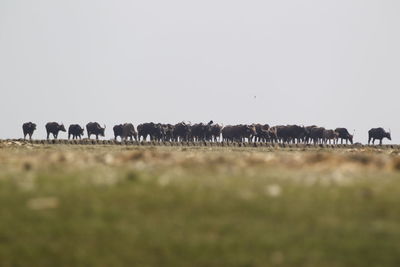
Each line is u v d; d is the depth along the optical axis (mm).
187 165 94000
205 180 78250
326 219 67438
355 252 62938
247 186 75625
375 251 62906
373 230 65312
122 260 63219
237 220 67438
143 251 63969
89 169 88500
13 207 69750
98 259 63375
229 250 63438
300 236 64938
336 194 73000
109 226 66875
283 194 72875
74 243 65000
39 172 84750
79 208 69688
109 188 74250
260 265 61594
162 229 66312
